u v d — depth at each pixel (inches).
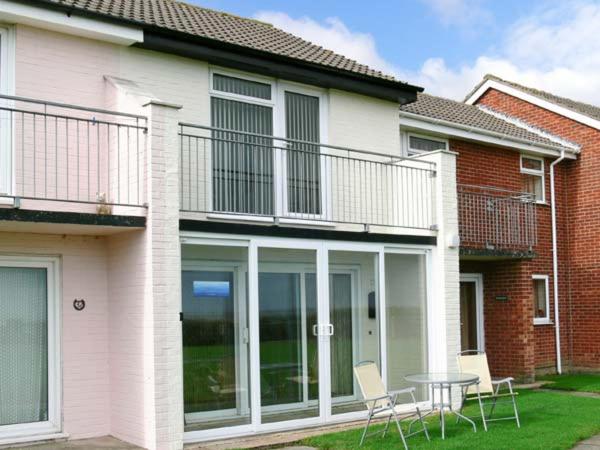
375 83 457.4
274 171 408.2
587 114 645.3
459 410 402.9
